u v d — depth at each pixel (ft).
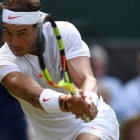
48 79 30.40
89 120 33.35
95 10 87.66
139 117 59.00
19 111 60.29
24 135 61.46
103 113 41.70
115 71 90.07
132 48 90.07
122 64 89.97
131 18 89.20
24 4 35.70
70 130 41.55
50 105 33.37
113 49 89.30
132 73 90.38
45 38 38.17
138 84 82.79
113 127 41.86
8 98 59.41
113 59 89.56
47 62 38.58
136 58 90.07
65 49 39.11
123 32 89.45
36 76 38.96
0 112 59.41
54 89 40.04
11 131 60.29
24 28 35.68
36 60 38.32
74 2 86.02
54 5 84.53
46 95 33.76
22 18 35.50
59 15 84.94
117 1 88.53
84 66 38.78
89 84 37.04
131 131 58.65
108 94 79.61
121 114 80.38
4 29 36.17
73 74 38.70
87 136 39.73
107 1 88.17
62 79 33.19
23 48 36.32
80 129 41.04
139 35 89.86
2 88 58.85
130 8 89.04
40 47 30.32
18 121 60.54
